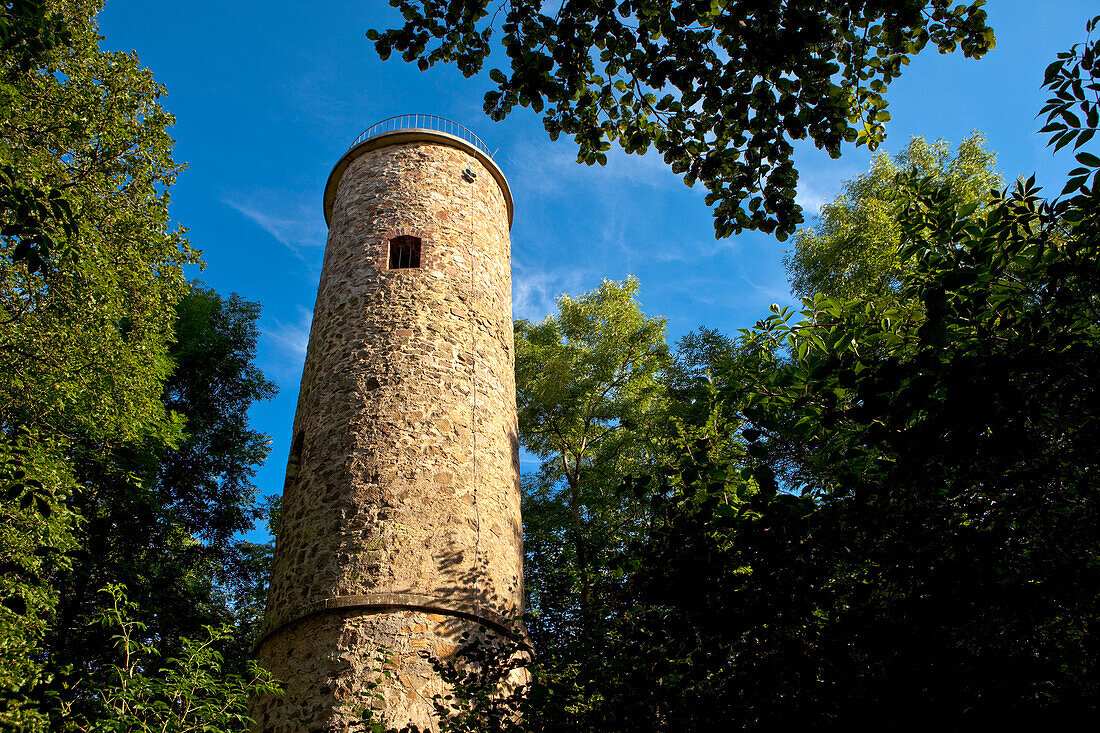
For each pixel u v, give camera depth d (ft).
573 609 21.85
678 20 17.43
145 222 35.01
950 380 15.47
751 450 17.72
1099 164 15.90
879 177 50.34
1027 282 18.24
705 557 17.31
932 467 16.80
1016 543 16.89
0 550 24.73
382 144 41.50
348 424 31.07
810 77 17.71
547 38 17.88
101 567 43.37
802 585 16.48
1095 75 15.94
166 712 18.72
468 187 40.63
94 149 33.71
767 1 16.69
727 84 18.06
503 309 39.01
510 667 19.71
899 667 15.15
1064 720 13.57
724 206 19.54
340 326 34.65
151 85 36.17
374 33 17.90
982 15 17.21
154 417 37.68
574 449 54.49
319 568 27.61
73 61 33.27
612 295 59.21
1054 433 17.35
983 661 14.52
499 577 29.48
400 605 26.53
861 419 16.37
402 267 36.76
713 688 17.06
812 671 15.34
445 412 32.12
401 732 19.35
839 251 48.03
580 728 17.42
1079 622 16.33
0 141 29.96
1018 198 17.20
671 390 51.88
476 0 17.54
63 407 31.65
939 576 15.55
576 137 19.49
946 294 16.87
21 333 28.99
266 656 27.09
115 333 32.48
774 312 18.31
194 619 46.09
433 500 29.48
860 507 17.16
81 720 18.28
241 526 54.85
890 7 16.75
